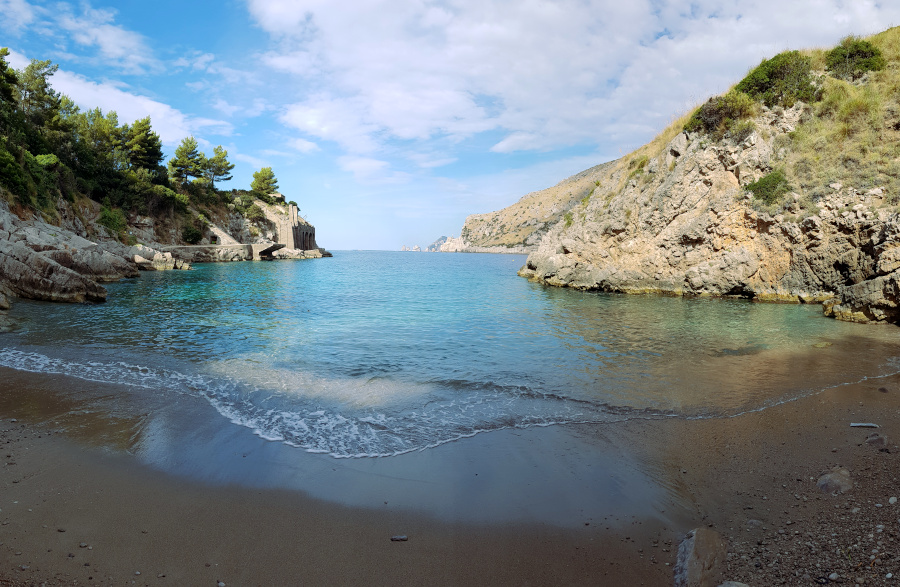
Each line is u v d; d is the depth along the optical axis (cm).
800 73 2825
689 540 503
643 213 3225
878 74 2700
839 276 2386
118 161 7275
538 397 1028
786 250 2595
